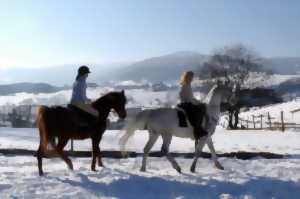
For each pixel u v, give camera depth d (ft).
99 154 27.58
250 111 154.81
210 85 137.59
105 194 18.71
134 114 26.40
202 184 20.57
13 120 93.76
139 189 19.94
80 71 25.45
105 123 26.68
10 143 43.52
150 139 25.76
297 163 29.04
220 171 25.34
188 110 24.70
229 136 60.23
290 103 143.02
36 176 22.97
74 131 24.63
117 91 27.30
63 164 28.99
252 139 53.62
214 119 25.94
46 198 17.75
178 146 42.65
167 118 24.76
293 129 81.15
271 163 29.14
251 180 21.21
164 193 19.30
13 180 21.61
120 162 30.09
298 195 18.49
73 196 18.13
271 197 18.19
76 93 25.00
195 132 24.71
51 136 23.21
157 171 25.77
